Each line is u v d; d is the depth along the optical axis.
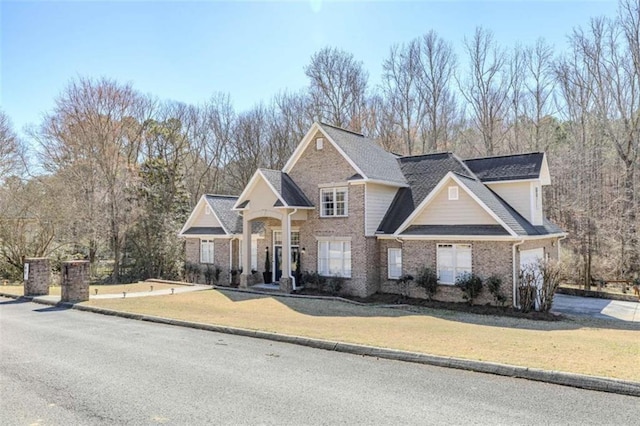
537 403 6.68
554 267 18.42
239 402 6.77
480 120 42.53
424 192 23.89
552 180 34.97
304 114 47.59
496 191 23.17
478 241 19.48
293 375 8.20
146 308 17.00
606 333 13.48
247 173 50.69
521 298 18.20
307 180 25.30
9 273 34.94
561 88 38.91
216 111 52.47
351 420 6.04
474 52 42.66
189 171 51.16
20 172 36.34
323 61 46.12
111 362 9.20
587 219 30.27
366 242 22.72
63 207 36.34
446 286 20.30
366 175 22.61
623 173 32.31
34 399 6.98
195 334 12.40
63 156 37.75
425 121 44.69
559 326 15.25
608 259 29.22
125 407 6.60
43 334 12.41
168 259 38.75
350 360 9.35
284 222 23.98
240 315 15.48
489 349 9.73
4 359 9.49
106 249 39.41
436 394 7.09
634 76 32.50
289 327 12.71
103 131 38.66
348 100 45.91
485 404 6.63
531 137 40.91
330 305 19.11
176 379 7.96
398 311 17.80
